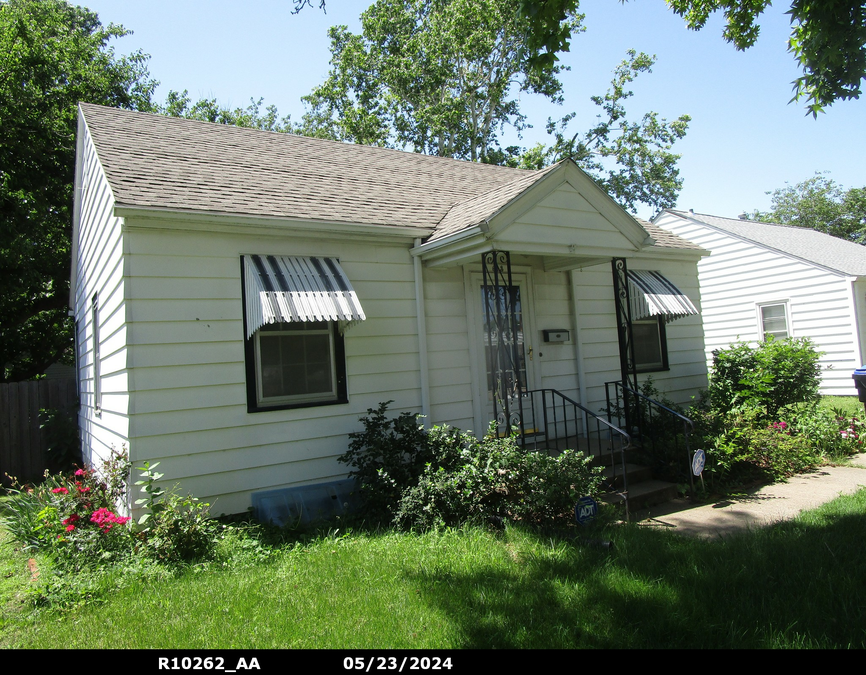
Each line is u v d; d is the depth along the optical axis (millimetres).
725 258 17891
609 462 7566
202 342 6148
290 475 6559
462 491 5559
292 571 4621
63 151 15109
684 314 9922
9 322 16625
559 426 8969
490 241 6766
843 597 3742
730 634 3391
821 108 6074
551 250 7301
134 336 5770
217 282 6301
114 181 6090
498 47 24188
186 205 6020
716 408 9852
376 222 7246
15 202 14375
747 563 4391
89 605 4176
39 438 11672
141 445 5738
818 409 10898
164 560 4914
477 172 11602
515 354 7016
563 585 4102
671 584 4094
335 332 7078
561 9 5434
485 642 3385
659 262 10852
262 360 6566
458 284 8133
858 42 5531
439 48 23609
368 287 7320
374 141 25312
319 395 6910
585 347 9445
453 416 7855
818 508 5941
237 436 6273
